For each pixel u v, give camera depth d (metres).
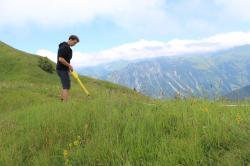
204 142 2.79
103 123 3.60
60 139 3.58
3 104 9.59
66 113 4.32
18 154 3.41
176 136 3.04
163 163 2.57
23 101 9.74
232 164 2.40
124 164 2.71
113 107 4.18
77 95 9.51
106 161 2.87
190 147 2.66
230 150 2.58
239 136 2.72
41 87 12.55
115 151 2.89
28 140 3.70
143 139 3.00
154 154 2.76
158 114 3.55
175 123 3.32
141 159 2.72
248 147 2.52
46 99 10.03
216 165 2.50
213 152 2.61
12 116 5.31
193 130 2.97
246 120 3.04
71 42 6.29
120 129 3.39
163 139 2.90
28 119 4.58
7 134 4.16
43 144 3.60
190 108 3.70
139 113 3.74
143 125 3.25
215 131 2.87
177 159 2.59
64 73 6.30
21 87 12.39
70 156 3.11
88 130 3.59
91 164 2.92
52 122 4.04
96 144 3.15
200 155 2.61
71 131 3.63
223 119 3.07
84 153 3.08
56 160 3.14
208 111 3.45
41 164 3.13
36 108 5.47
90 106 4.50
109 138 3.19
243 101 3.96
